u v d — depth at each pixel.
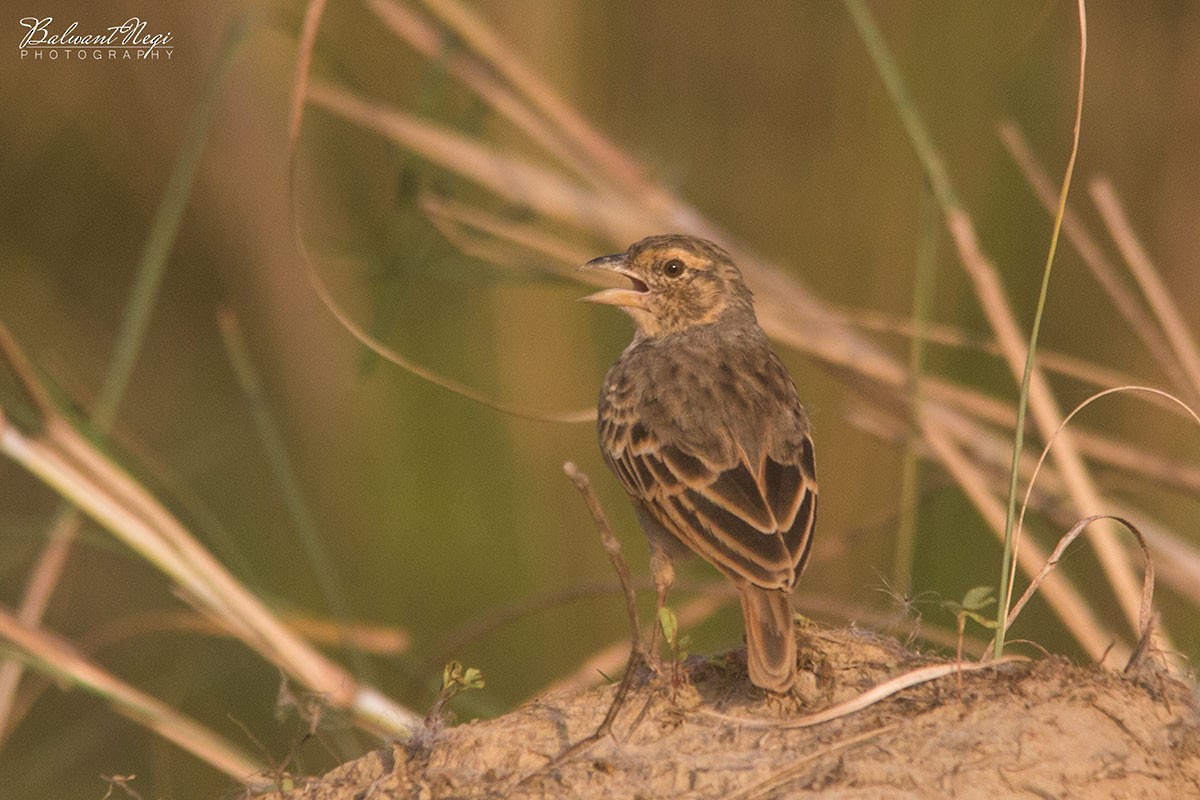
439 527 14.19
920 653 7.14
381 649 10.77
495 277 10.96
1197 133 15.06
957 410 11.32
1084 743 6.17
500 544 14.05
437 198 11.11
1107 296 14.91
